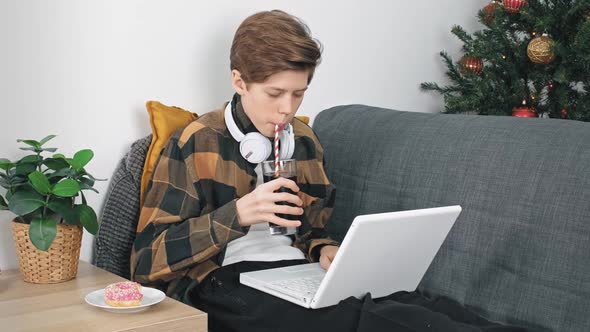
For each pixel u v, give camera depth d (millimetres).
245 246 1562
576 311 1360
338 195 1938
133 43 1737
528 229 1471
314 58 1460
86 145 1691
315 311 1310
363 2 2188
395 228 1300
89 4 1660
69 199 1414
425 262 1461
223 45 1892
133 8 1728
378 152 1864
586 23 1972
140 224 1533
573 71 2121
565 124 1549
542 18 2105
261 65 1434
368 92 2248
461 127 1720
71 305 1273
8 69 1561
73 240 1432
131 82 1745
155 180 1524
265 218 1368
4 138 1572
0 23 1540
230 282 1475
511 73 2223
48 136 1492
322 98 2143
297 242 1678
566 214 1413
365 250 1275
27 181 1426
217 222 1392
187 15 1818
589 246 1363
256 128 1558
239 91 1539
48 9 1602
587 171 1410
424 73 2381
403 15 2295
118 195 1622
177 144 1535
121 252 1608
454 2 2420
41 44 1600
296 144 1698
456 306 1415
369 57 2230
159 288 1504
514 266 1483
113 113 1726
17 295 1336
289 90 1460
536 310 1422
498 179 1559
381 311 1236
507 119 1666
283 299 1364
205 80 1872
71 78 1652
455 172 1651
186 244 1409
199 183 1512
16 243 1421
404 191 1753
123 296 1224
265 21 1475
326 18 2109
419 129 1810
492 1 2273
